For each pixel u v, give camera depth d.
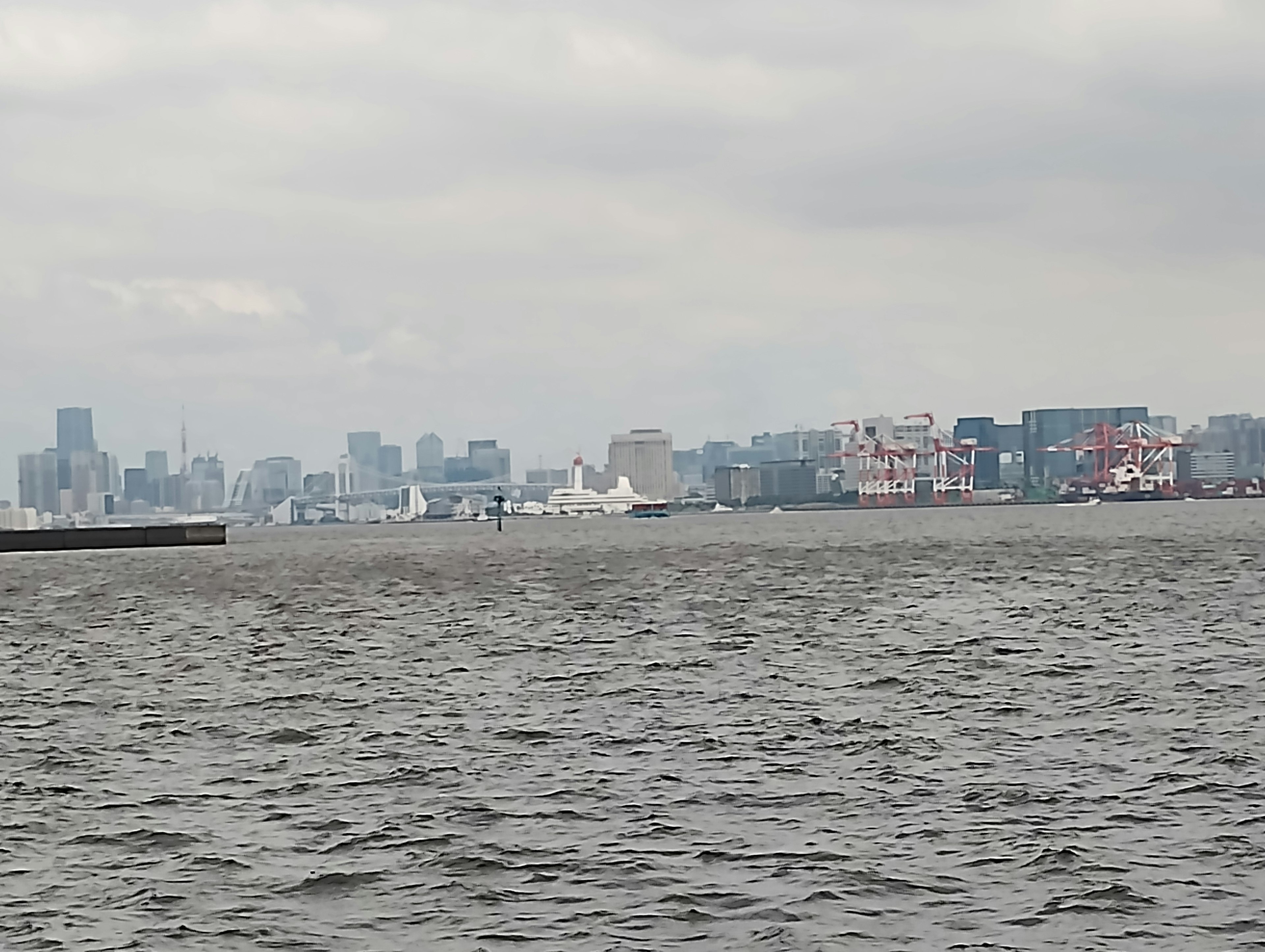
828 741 40.06
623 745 39.94
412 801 33.25
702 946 22.75
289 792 34.66
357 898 25.56
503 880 26.44
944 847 28.12
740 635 71.44
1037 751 37.84
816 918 23.94
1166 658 57.81
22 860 28.39
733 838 29.11
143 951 22.89
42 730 45.31
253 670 61.12
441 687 53.44
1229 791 32.47
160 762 39.09
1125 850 27.47
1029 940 22.67
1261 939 22.45
